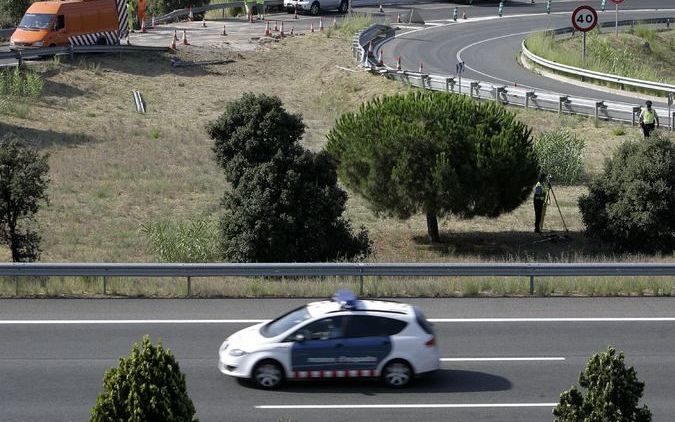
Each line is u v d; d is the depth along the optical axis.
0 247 60.59
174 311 43.91
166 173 79.62
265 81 116.31
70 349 38.47
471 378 35.72
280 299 46.22
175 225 62.53
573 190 76.56
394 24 142.62
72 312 43.56
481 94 96.75
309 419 31.84
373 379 35.12
